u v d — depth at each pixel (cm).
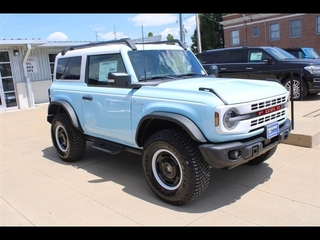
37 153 615
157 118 360
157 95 371
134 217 344
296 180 416
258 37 3195
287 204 355
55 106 555
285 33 2997
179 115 345
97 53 466
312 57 1285
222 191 398
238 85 381
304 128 585
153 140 366
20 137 766
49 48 1424
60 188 432
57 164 538
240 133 334
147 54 438
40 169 516
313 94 1048
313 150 527
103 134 467
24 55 1251
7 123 965
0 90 1230
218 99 324
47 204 385
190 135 330
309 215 329
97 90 456
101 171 492
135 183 439
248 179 430
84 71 491
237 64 1055
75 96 502
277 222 320
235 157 331
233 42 3416
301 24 2880
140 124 387
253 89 368
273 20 3052
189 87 358
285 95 398
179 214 345
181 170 346
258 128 356
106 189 421
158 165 376
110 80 397
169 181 369
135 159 546
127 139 424
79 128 505
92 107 467
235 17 3341
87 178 464
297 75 941
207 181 346
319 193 376
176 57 470
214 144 330
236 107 327
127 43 433
